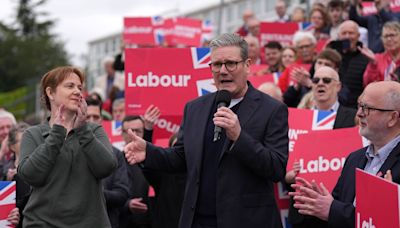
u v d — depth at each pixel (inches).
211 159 206.8
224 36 207.0
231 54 203.8
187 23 553.3
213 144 207.5
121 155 269.9
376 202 165.3
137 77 282.8
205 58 281.4
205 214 205.3
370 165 201.5
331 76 279.1
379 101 196.7
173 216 265.0
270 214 203.8
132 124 286.7
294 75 314.2
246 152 194.1
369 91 199.0
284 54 386.9
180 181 266.1
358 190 177.2
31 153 205.6
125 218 284.5
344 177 208.5
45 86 209.6
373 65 332.2
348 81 346.0
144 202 289.3
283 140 204.4
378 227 164.2
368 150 204.5
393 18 394.0
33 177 198.7
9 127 335.0
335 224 193.6
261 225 201.5
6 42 1930.4
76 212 201.5
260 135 204.2
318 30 445.4
